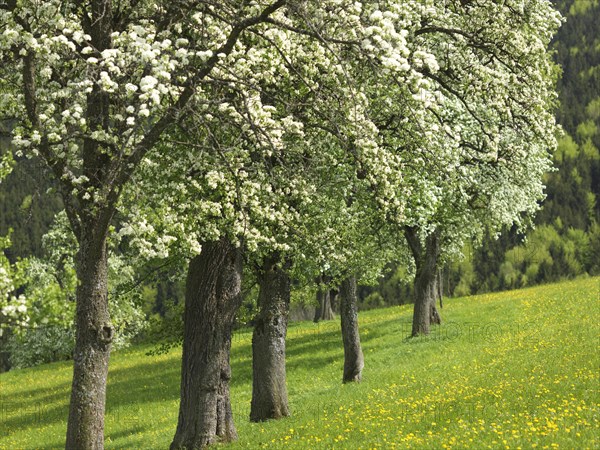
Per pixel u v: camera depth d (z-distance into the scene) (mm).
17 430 33531
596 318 32375
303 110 17234
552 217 135750
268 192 17406
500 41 21141
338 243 22344
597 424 14523
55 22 13375
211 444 19547
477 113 24812
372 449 15297
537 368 22625
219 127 15758
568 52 162000
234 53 14820
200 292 19859
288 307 23625
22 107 14938
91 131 14133
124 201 14922
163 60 12664
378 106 18312
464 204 32125
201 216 15781
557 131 21391
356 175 19484
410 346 35844
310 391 29984
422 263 38125
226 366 20234
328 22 13602
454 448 14109
